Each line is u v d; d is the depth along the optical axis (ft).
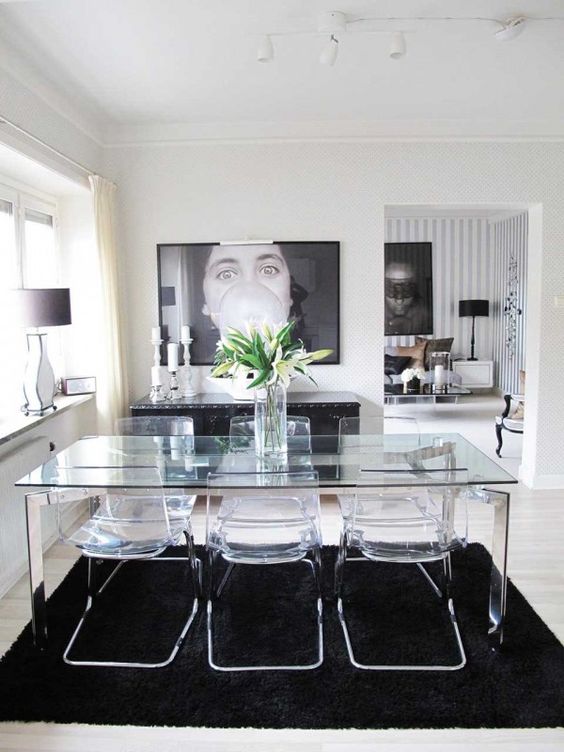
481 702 7.19
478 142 14.69
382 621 9.08
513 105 13.39
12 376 12.07
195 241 15.03
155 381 14.60
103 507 9.93
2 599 9.72
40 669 7.87
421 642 8.49
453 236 29.43
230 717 6.98
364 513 9.31
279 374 8.95
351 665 7.93
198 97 12.50
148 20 8.99
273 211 14.92
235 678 7.67
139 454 9.93
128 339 15.31
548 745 6.56
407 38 9.76
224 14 8.87
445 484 8.01
